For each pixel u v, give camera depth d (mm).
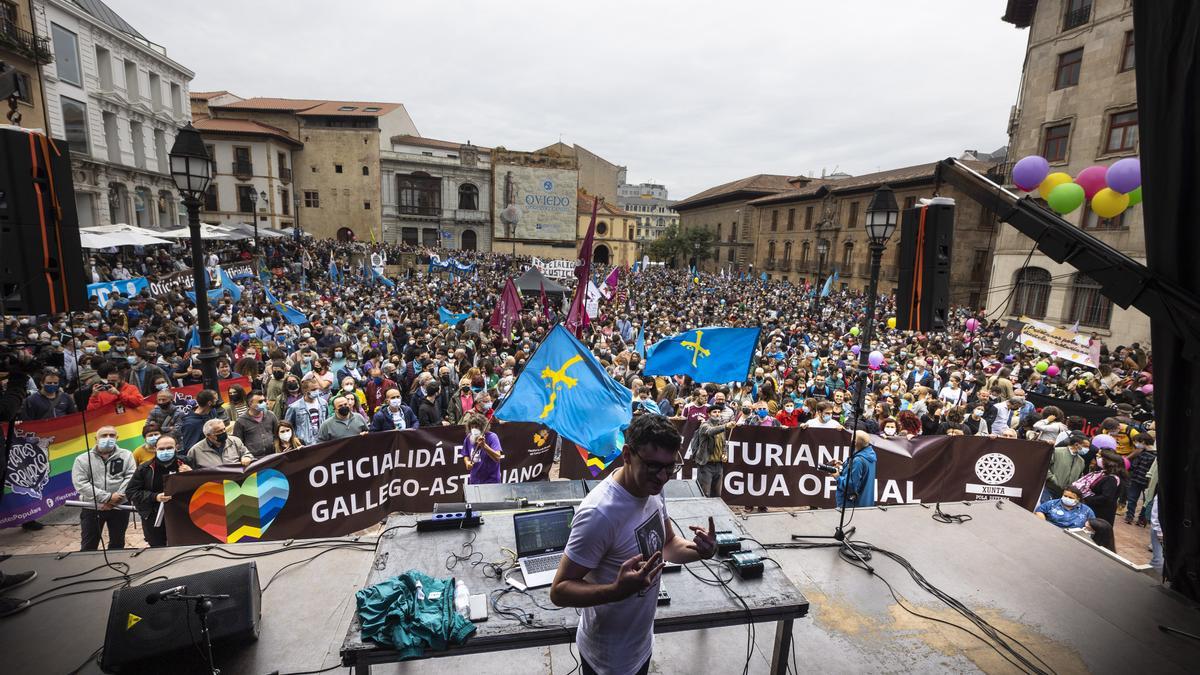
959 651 3629
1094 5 22047
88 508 5734
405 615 2871
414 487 7230
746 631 3867
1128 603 4125
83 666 3203
